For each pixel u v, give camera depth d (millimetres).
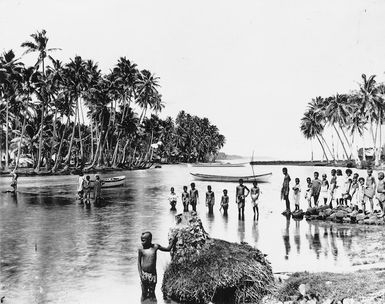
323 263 11984
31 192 38188
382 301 7852
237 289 9000
